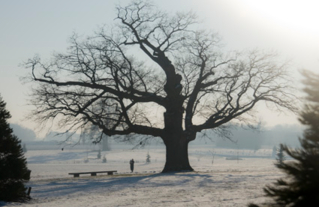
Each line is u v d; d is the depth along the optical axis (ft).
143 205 51.31
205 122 132.36
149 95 125.39
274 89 128.47
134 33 127.95
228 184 75.20
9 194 60.54
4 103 64.64
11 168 61.46
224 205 47.50
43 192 75.46
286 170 23.82
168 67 126.21
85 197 64.39
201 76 131.54
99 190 74.13
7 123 63.46
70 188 80.84
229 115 130.00
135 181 88.84
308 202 22.84
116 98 122.11
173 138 128.67
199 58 133.39
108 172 146.30
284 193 23.70
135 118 128.67
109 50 123.34
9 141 62.08
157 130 128.06
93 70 120.78
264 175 94.38
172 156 128.47
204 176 95.71
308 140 23.34
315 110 23.18
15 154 62.39
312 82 23.21
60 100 118.83
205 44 132.57
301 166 23.36
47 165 287.28
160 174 111.75
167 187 73.87
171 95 125.08
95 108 125.08
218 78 130.93
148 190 70.08
